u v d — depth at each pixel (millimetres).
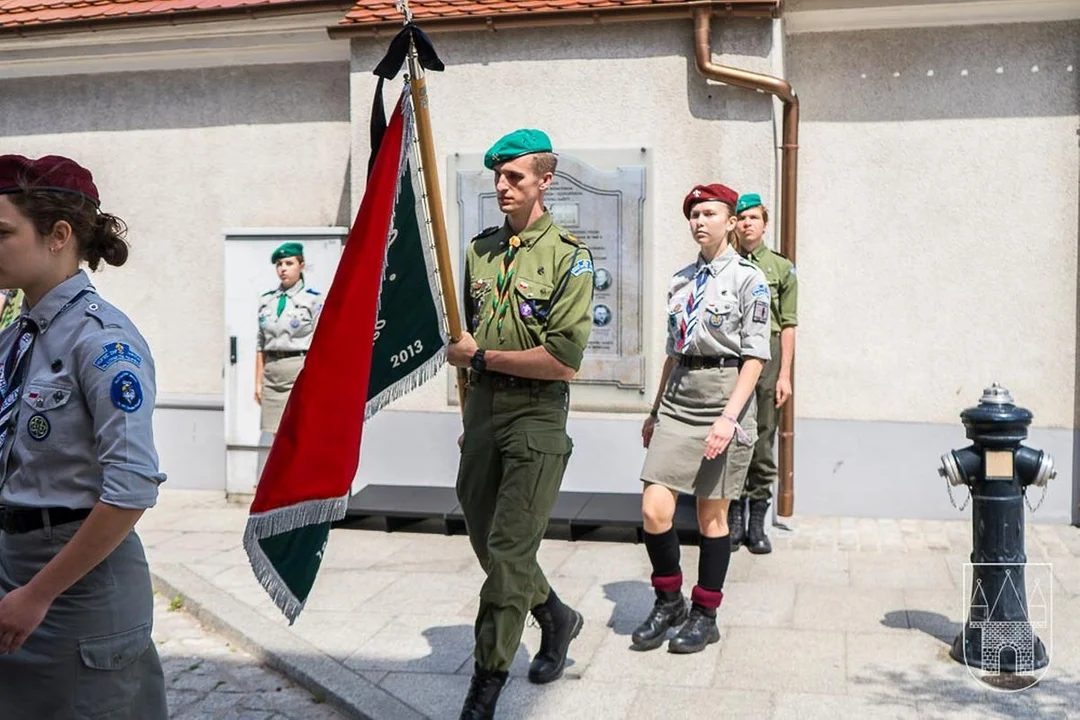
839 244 7039
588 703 4215
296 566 3252
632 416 6996
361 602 5531
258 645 4918
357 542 6660
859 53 6918
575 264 3961
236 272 7730
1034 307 6824
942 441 6969
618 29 6824
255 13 7438
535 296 3945
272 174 7902
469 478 4109
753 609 5293
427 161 3738
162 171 8109
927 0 6668
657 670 4535
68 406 2527
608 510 6641
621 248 6906
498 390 3998
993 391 4516
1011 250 6828
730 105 6703
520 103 6996
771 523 6855
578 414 7059
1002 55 6754
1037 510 6867
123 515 2455
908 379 7012
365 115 7234
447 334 3893
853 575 5848
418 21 6977
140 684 2725
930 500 6996
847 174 6996
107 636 2605
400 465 7406
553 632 4441
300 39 7590
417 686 4445
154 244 8172
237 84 7910
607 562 6141
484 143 7066
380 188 3480
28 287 2621
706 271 4609
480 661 3908
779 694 4273
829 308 7086
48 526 2539
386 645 4914
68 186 2602
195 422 8180
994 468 4473
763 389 6188
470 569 6098
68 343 2553
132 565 2676
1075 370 6777
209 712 4344
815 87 6988
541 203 4113
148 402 2545
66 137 8250
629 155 6852
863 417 7082
